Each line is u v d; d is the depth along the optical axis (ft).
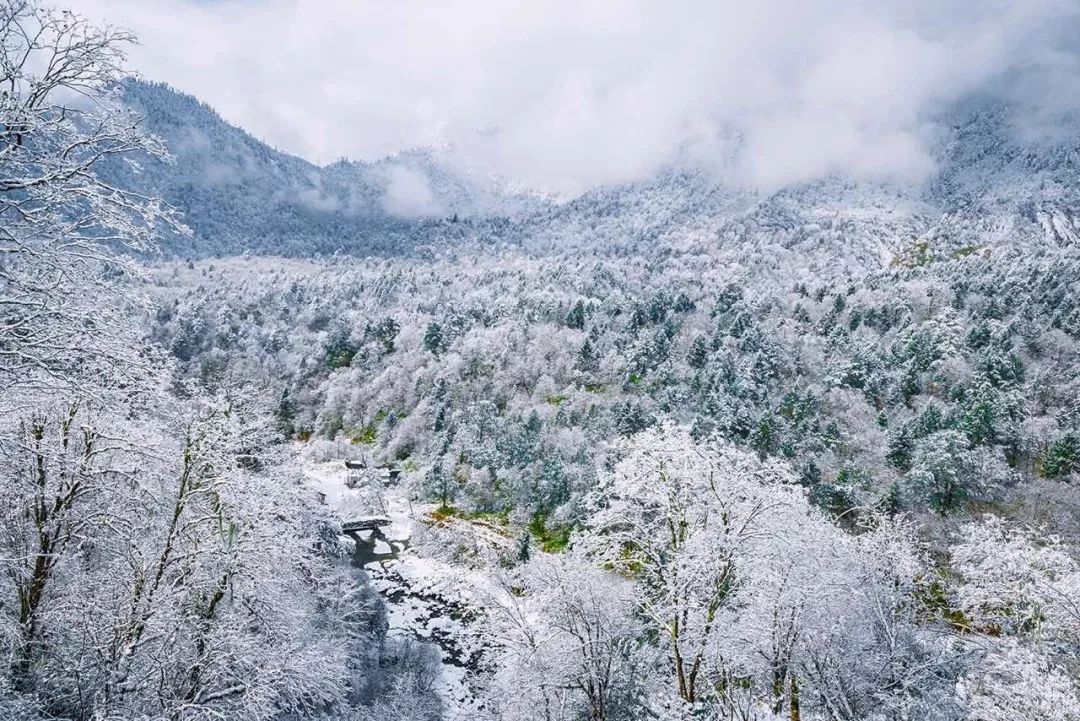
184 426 49.14
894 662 62.59
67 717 41.75
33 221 26.21
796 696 58.13
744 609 60.70
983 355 286.46
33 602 46.68
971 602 78.95
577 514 212.64
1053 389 262.47
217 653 48.03
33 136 26.20
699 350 337.11
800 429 242.37
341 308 531.91
